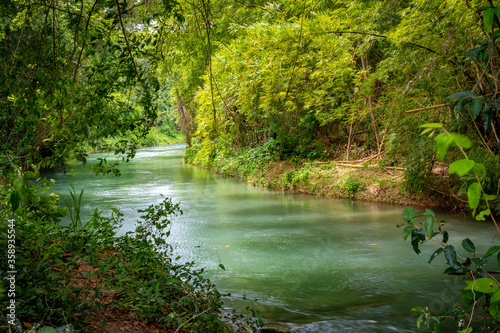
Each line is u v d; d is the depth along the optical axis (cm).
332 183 1134
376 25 940
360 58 1240
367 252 607
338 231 733
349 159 1345
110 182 1448
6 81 271
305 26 929
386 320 380
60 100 287
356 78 1074
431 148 773
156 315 323
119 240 473
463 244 227
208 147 1539
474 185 125
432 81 659
